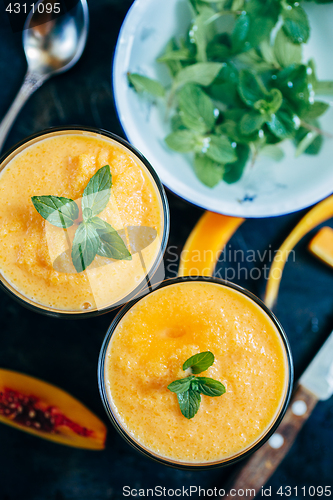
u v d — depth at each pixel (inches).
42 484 14.6
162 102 14.6
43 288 12.8
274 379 12.8
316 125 14.5
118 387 12.6
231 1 14.1
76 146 12.8
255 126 14.0
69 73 14.7
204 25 14.2
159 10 14.3
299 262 14.9
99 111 14.7
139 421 12.5
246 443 12.6
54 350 14.7
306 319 14.8
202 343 12.5
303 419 14.4
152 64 14.5
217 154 14.3
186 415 12.1
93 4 14.6
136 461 14.7
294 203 14.4
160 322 12.7
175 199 14.7
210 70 14.1
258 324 12.8
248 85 14.1
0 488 14.7
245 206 14.5
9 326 14.7
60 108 14.7
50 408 14.6
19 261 12.6
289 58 14.3
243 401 12.6
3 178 12.8
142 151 14.5
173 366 12.5
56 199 12.1
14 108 14.6
